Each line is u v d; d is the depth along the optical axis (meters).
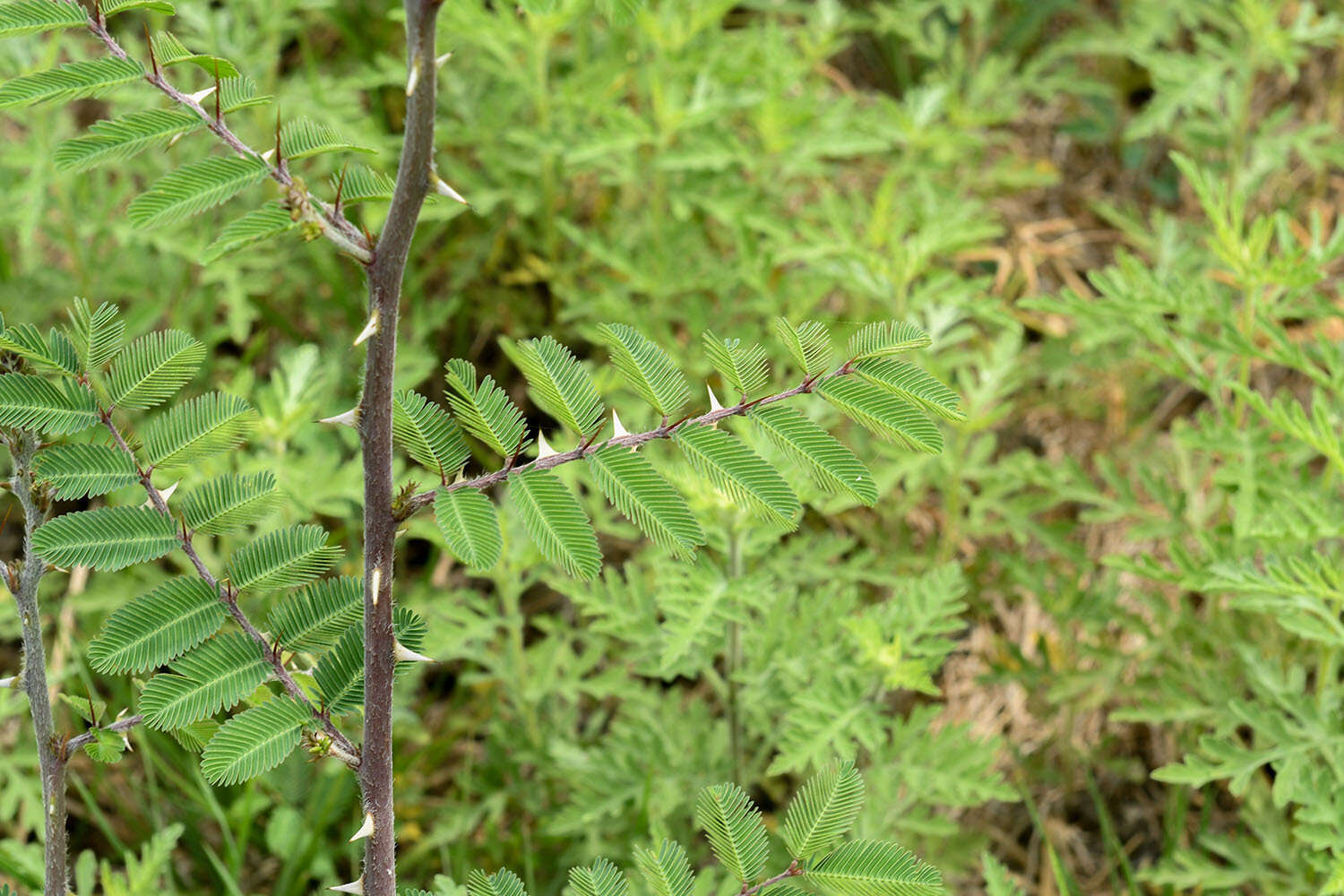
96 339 1.77
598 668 4.56
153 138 1.61
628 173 4.66
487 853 3.97
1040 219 5.78
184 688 1.78
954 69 5.29
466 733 4.36
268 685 2.19
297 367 3.82
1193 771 3.15
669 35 4.60
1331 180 5.74
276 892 3.65
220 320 5.08
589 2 4.53
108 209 4.45
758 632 3.39
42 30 1.57
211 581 1.81
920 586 3.40
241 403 1.84
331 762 3.83
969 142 4.81
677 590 3.30
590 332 4.36
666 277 4.50
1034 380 5.14
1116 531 4.84
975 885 3.98
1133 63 5.95
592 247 4.51
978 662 4.56
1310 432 3.26
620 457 1.70
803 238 4.57
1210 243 3.71
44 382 1.74
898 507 4.34
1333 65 5.95
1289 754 3.14
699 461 1.72
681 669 3.51
